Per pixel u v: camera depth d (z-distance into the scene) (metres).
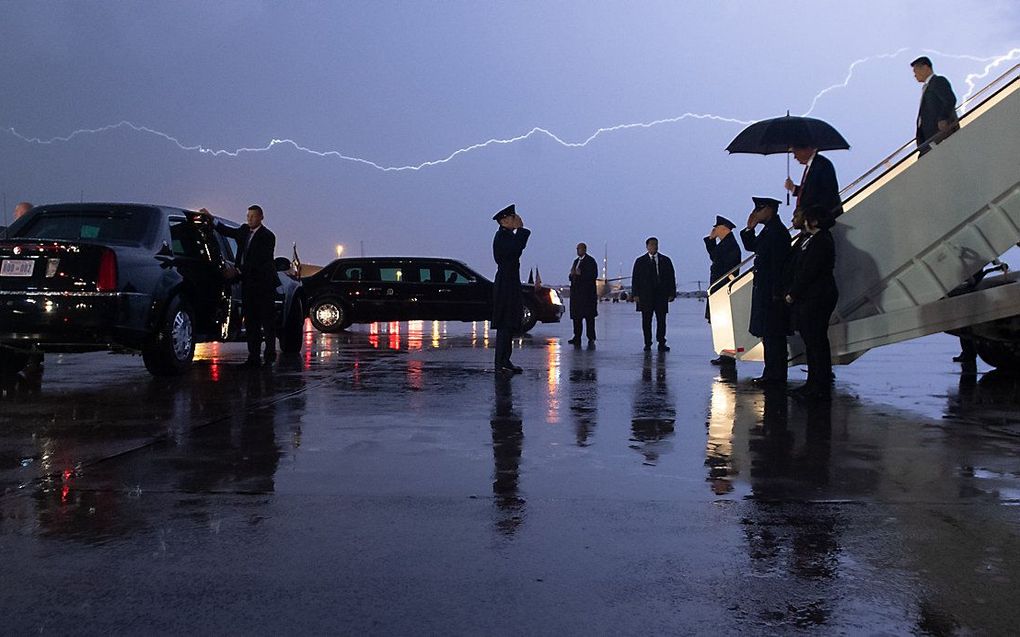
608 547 3.39
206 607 2.78
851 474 4.68
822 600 2.84
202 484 4.41
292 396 7.82
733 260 13.45
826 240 7.53
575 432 5.97
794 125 10.88
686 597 2.87
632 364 11.25
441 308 20.19
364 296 20.22
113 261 8.39
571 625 2.64
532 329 22.31
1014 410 7.07
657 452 5.28
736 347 9.98
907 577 3.05
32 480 4.50
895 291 8.75
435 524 3.71
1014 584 2.98
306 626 2.63
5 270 8.30
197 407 7.10
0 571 3.11
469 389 8.40
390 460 5.02
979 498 4.16
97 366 10.93
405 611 2.75
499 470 4.77
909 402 7.55
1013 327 9.52
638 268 13.98
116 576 3.06
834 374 10.15
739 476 4.63
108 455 5.13
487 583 3.00
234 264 10.67
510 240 9.83
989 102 8.42
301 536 3.53
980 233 8.47
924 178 8.59
